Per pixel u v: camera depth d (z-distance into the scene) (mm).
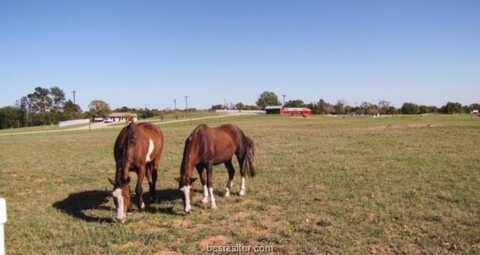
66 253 7957
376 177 14719
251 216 10125
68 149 29703
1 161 22531
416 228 8969
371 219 9656
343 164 18125
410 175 14984
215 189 13312
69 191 13656
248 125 66188
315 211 10445
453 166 16828
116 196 9594
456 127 44844
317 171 16344
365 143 28594
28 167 19656
